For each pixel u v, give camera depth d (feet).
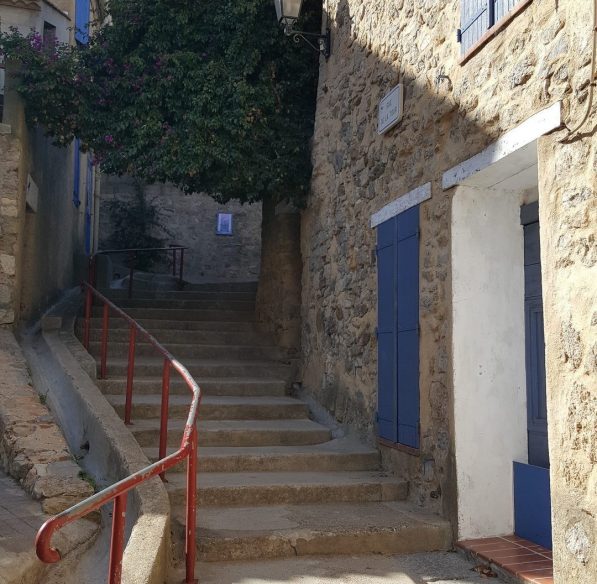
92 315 27.09
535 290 14.14
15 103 21.84
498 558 12.43
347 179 20.45
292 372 24.20
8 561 10.53
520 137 11.64
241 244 45.98
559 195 10.48
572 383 9.98
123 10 23.65
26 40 22.79
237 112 22.59
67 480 13.92
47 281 26.73
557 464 10.19
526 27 11.69
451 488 13.85
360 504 15.43
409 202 16.10
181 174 22.94
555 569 10.14
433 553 13.50
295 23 23.21
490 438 13.97
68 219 31.63
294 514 14.46
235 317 28.37
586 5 10.05
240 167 23.08
